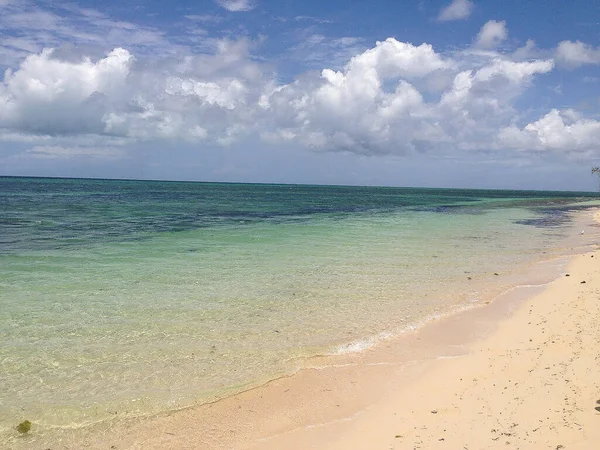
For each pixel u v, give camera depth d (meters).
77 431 8.09
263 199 94.94
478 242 31.22
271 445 7.70
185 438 7.93
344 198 113.62
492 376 9.85
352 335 12.76
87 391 9.42
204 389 9.63
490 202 105.44
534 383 9.15
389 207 75.50
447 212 65.12
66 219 39.72
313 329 13.17
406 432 7.86
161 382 9.87
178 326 13.18
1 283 17.31
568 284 18.11
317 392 9.59
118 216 44.31
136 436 7.97
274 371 10.49
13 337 12.05
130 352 11.32
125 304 15.10
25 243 26.22
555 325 12.98
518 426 7.53
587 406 7.82
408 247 28.34
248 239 30.62
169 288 17.27
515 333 12.79
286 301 15.88
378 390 9.64
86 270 19.89
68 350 11.34
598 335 11.52
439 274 20.55
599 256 23.97
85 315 13.92
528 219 52.97
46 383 9.70
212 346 11.82
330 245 28.62
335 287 17.91
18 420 8.36
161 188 163.50
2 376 9.93
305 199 101.25
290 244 28.75
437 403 8.87
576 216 58.41
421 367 10.74
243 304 15.44
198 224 39.12
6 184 148.38
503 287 18.27
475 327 13.55
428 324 13.77
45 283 17.50
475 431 7.59
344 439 7.80
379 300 16.22
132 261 22.12
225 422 8.44
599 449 6.51
